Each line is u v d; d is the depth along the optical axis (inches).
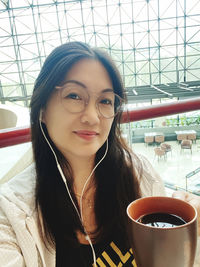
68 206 26.0
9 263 20.6
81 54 22.8
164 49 391.9
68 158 26.7
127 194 28.4
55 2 365.4
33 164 28.4
